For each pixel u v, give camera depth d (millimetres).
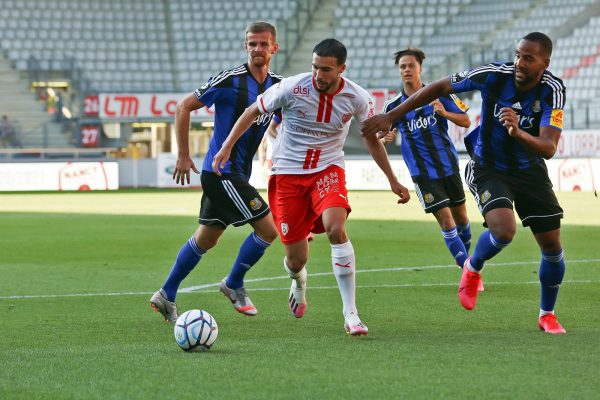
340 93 20594
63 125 106188
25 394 14203
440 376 15266
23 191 96750
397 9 119375
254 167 95438
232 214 22953
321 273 32969
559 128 19641
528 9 115750
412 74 31312
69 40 116250
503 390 14258
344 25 118688
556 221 20703
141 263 36188
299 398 13852
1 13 116500
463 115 31250
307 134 21031
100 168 99062
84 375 15469
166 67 116438
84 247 42375
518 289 28547
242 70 22797
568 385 14562
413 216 61062
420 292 28016
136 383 14852
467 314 23781
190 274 32656
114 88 112875
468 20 117750
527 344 18484
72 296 27531
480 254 21688
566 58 110125
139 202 76938
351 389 14375
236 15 120188
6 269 34312
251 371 15742
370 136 21641
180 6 120875
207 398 13859
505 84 20156
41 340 20359
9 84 109688
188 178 22953
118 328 22016
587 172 86750
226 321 23000
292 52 116625
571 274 31828
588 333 20406
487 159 21375
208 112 98625
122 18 119125
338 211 20469
